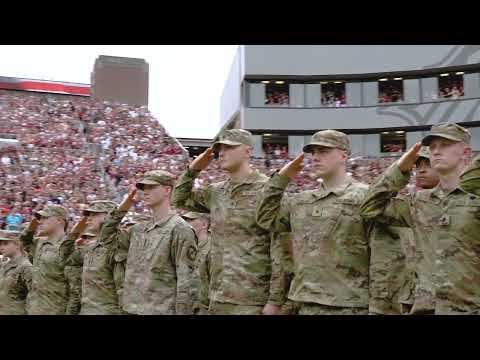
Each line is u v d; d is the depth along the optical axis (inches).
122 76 1967.3
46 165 1024.2
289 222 220.8
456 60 1101.1
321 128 1190.9
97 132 1285.7
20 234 390.3
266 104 1208.8
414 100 1140.5
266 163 1093.1
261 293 232.5
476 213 167.3
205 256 282.8
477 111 1086.4
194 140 1710.1
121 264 309.4
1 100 1323.8
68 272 342.0
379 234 195.8
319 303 199.6
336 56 1178.6
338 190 206.5
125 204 306.5
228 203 242.7
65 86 1929.1
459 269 168.4
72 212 856.3
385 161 1032.8
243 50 1209.4
